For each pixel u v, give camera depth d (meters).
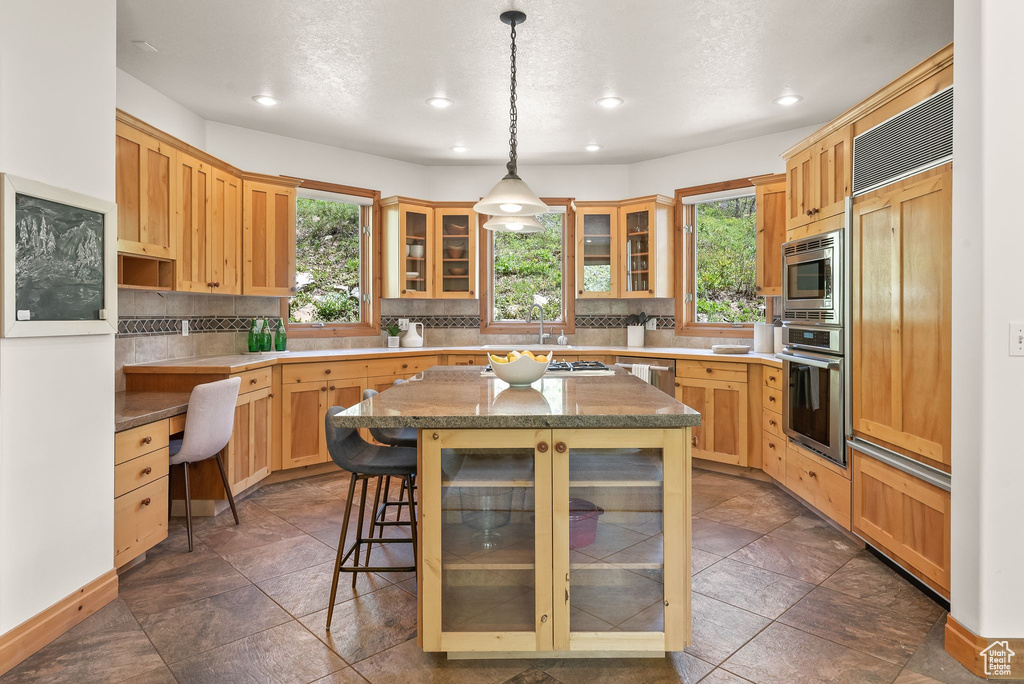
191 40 3.16
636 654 2.02
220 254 3.96
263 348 4.48
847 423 2.99
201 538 3.14
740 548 2.99
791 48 3.26
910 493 2.48
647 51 3.30
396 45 3.23
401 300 5.65
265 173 4.70
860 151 2.86
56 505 2.15
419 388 2.52
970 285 1.96
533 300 5.83
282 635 2.17
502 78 3.65
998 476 1.90
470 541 1.94
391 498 3.90
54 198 2.10
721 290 5.23
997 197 1.89
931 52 3.31
